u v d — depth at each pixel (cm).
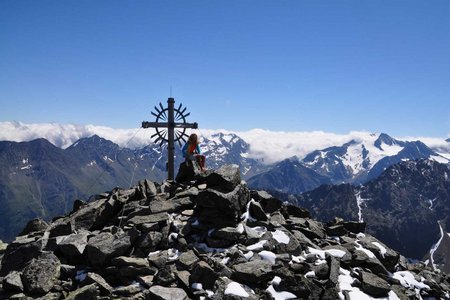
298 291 1526
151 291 1413
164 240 1773
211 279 1494
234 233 1780
